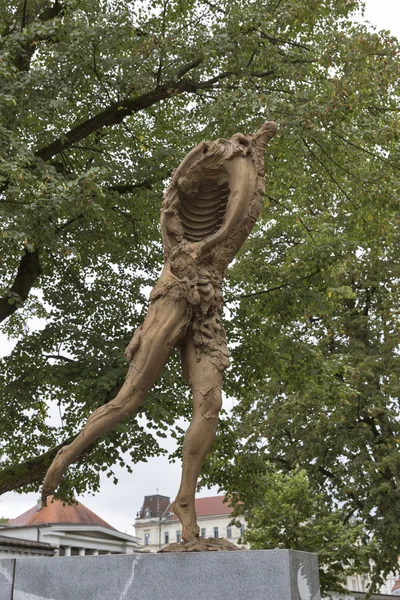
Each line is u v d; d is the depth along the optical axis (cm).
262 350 1270
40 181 908
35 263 1230
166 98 1204
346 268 1481
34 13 1299
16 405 1220
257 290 1327
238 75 1169
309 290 1268
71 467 1241
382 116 1200
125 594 386
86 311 1238
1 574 429
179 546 405
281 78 1186
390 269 2031
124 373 1090
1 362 1180
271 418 1995
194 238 487
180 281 461
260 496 1392
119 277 1323
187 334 466
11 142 913
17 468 1095
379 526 1828
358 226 1341
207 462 1324
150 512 7000
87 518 3309
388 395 1962
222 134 1115
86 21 1073
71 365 1113
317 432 1969
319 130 1105
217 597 363
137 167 1222
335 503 2066
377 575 1928
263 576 356
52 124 1180
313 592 376
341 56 1145
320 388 1350
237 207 474
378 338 2078
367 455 1911
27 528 2703
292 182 1318
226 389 1309
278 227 1421
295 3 1134
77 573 404
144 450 1205
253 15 1105
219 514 5966
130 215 1295
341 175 1289
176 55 1159
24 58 1216
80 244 1287
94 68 1107
